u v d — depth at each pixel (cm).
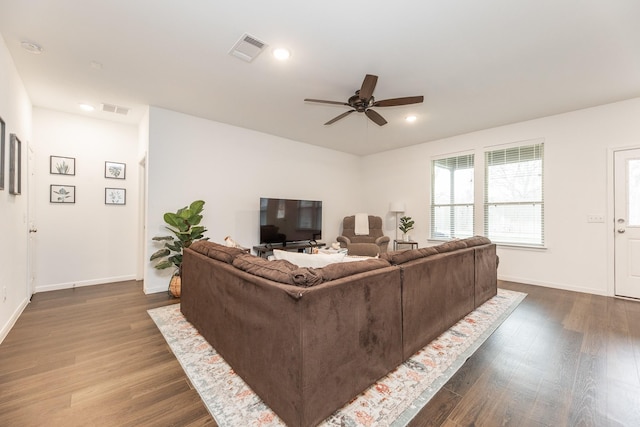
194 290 260
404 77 289
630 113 347
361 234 582
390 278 185
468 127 454
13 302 267
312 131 479
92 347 225
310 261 198
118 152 432
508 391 171
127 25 212
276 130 474
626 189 353
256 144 478
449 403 160
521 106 368
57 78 294
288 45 235
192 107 373
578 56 251
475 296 308
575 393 169
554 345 229
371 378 171
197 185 412
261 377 160
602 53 246
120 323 272
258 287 160
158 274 380
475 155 479
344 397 154
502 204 454
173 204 390
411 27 212
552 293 373
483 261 328
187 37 226
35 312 299
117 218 432
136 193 448
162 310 308
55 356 210
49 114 379
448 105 363
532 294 368
